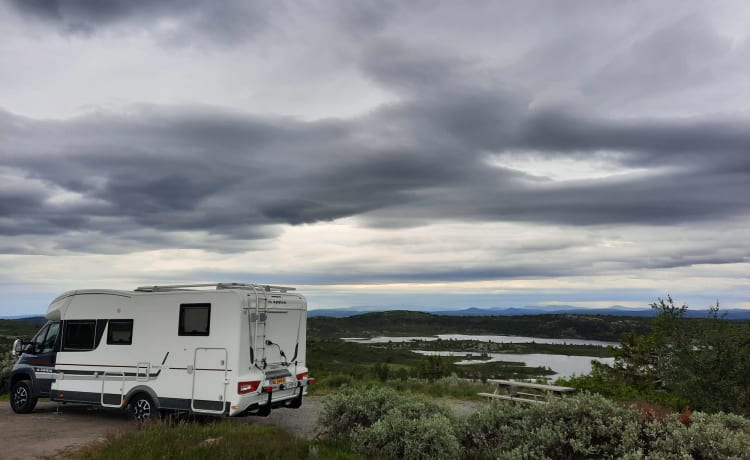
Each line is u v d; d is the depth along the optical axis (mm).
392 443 7309
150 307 10719
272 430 8867
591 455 6754
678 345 10844
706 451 6148
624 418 7059
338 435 8406
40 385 11836
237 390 9602
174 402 10133
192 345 10141
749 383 9961
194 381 10016
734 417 7094
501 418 7863
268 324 10445
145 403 10570
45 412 12602
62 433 9922
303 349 11406
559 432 6926
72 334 11570
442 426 7234
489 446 7625
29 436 9617
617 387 12562
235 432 8422
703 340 10453
